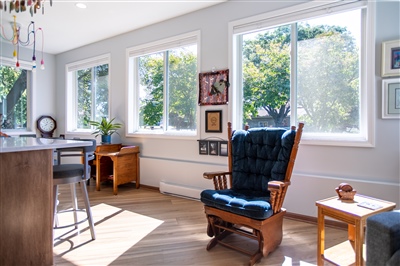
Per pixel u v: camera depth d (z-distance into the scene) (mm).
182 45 3658
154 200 3438
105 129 4234
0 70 4750
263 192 2291
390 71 2314
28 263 1728
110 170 4289
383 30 2346
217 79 3314
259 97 3143
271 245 1984
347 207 1679
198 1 3221
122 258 1969
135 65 4359
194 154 3574
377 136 2383
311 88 2791
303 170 2750
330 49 2678
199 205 3225
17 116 5027
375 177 2396
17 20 3723
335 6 2547
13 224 1670
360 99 2527
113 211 3002
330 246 2115
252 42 3174
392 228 1271
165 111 3969
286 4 2814
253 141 2477
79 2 3203
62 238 2295
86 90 5156
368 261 1369
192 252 2064
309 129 2811
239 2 3137
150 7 3375
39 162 1780
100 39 4641
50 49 5211
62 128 5504
